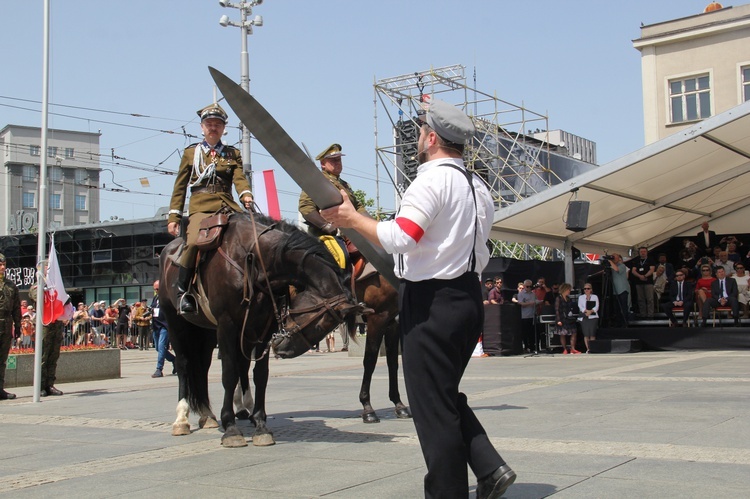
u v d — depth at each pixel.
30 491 4.79
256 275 6.23
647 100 36.41
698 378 10.46
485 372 12.79
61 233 41.12
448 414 3.48
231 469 5.29
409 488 4.52
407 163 34.00
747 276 18.12
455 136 3.64
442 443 3.45
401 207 3.47
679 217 22.20
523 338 19.41
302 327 5.97
